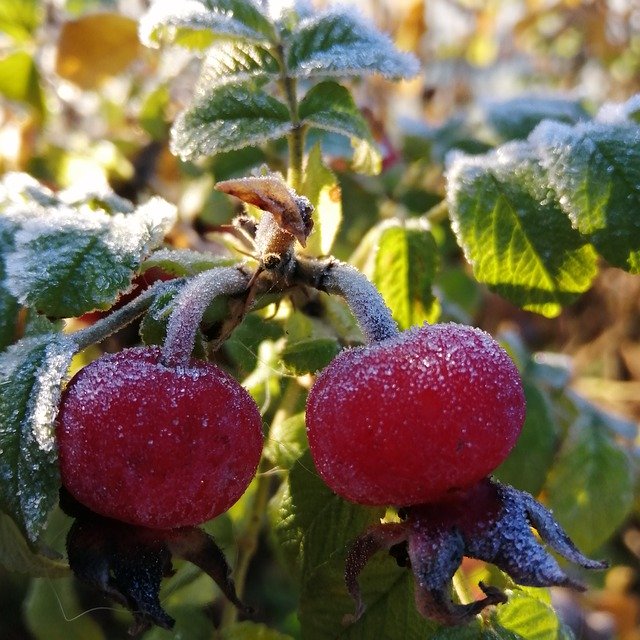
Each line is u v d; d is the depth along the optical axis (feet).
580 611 0.58
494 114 0.49
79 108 0.63
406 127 0.57
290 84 0.31
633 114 0.33
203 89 0.31
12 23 0.53
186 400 0.23
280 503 0.30
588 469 0.44
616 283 0.88
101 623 0.46
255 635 0.38
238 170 0.46
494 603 0.24
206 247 0.47
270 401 0.35
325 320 0.32
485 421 0.23
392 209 0.56
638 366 0.89
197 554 0.25
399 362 0.24
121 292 0.26
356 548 0.25
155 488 0.23
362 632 0.29
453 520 0.24
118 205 0.36
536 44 1.00
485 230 0.32
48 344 0.26
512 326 0.84
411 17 0.77
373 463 0.23
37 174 0.53
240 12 0.30
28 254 0.27
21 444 0.24
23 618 0.58
